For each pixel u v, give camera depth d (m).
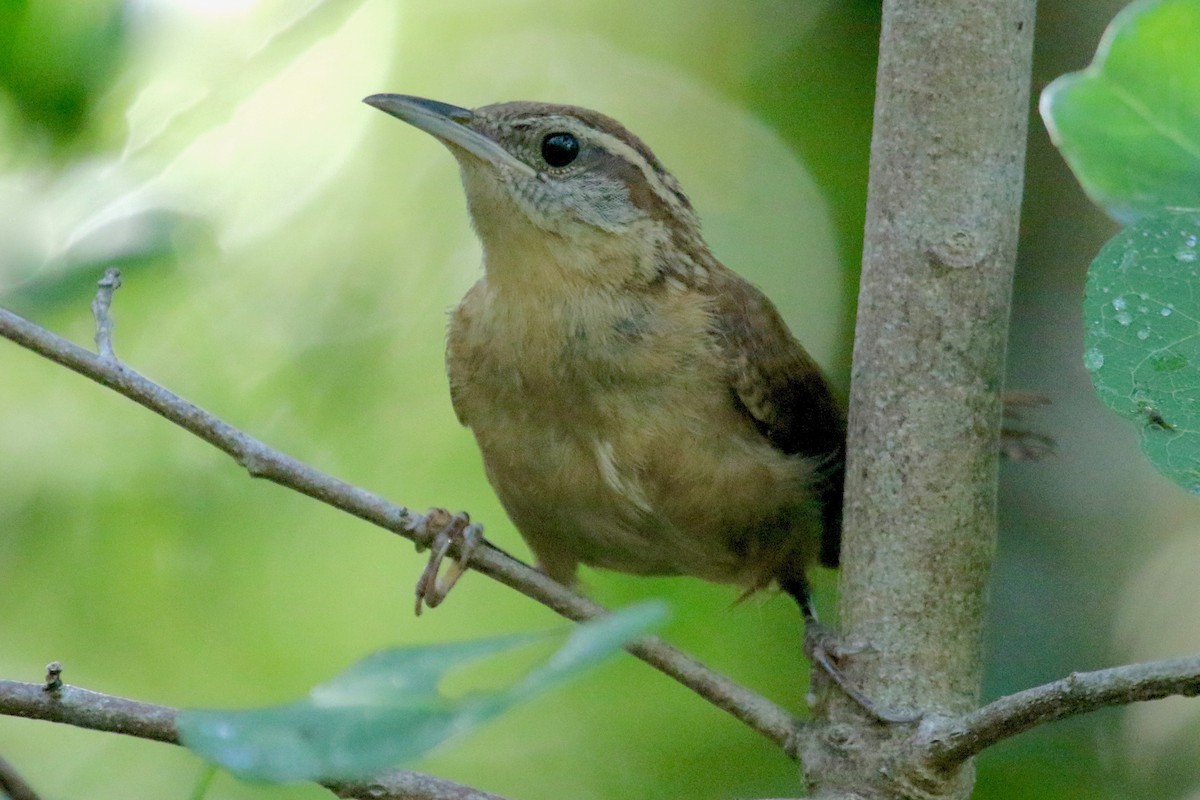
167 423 11.89
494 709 3.10
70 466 11.82
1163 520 12.27
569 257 8.02
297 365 12.16
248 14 8.80
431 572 7.46
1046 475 12.49
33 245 7.95
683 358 7.97
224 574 12.03
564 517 8.36
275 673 11.90
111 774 11.84
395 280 12.76
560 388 7.95
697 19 14.38
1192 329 4.69
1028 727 5.32
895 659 6.19
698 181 14.07
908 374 6.27
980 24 6.24
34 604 11.83
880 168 6.41
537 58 14.25
